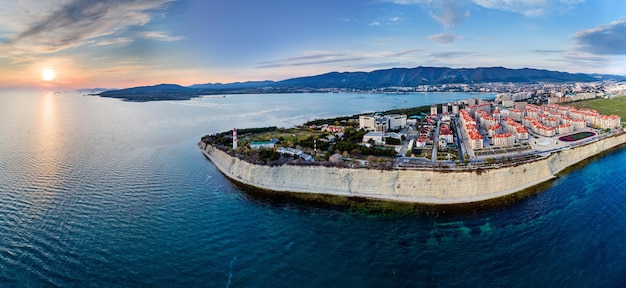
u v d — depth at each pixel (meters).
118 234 95.62
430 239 95.31
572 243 90.94
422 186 127.44
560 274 78.31
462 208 116.31
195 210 115.12
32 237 92.06
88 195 125.50
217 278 77.19
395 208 117.56
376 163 144.25
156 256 85.06
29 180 142.00
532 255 86.19
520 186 133.62
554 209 112.56
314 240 95.06
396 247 91.25
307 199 127.56
